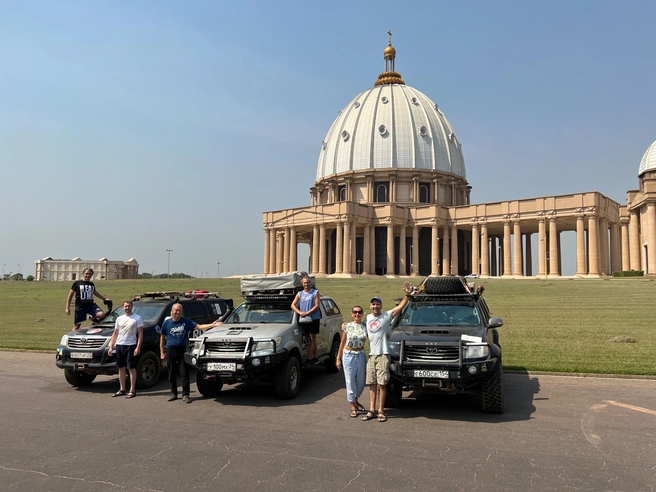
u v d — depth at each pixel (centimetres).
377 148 11112
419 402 1110
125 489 629
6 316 3111
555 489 619
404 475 666
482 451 761
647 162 7750
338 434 858
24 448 788
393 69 12988
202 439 832
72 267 18412
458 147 12112
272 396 1181
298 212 9962
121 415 999
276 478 659
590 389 1173
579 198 7769
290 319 1262
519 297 3678
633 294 3647
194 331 1239
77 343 1269
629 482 640
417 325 1130
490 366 958
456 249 9444
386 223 9419
